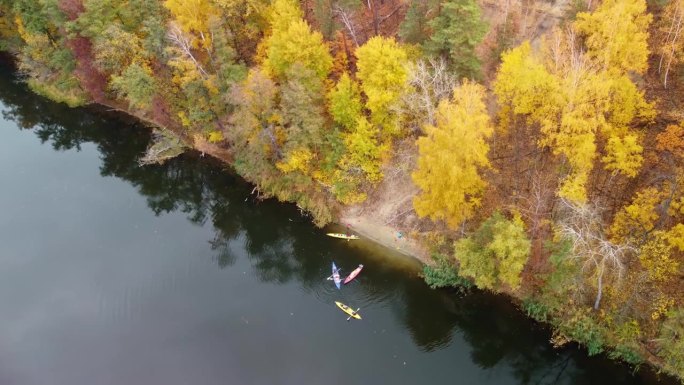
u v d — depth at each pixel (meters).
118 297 48.03
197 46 60.00
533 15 52.94
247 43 62.84
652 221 38.75
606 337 39.34
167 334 44.84
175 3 59.03
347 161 51.97
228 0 57.34
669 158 39.62
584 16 41.41
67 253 52.59
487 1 55.22
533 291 42.62
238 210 56.94
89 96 76.56
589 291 40.34
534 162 45.09
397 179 51.94
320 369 41.88
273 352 43.12
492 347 43.03
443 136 38.59
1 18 84.75
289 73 50.75
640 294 38.81
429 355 42.66
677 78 43.88
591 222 37.91
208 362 42.62
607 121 40.09
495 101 48.62
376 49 46.41
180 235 54.88
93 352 43.59
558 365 40.88
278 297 47.53
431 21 46.09
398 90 47.28
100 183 62.94
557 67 39.28
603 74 37.09
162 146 63.94
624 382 38.62
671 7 43.34
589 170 40.75
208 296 48.00
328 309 46.22
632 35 39.03
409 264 48.38
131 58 63.22
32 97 79.56
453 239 46.50
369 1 56.22
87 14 64.25
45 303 47.59
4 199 60.25
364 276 48.41
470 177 39.94
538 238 41.91
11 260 51.88
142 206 59.16
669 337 36.22
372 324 44.84
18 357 43.38
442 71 45.34
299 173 54.06
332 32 54.66
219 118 58.94
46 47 76.12
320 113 53.94
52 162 67.06
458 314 44.94
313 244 51.91
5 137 72.56
